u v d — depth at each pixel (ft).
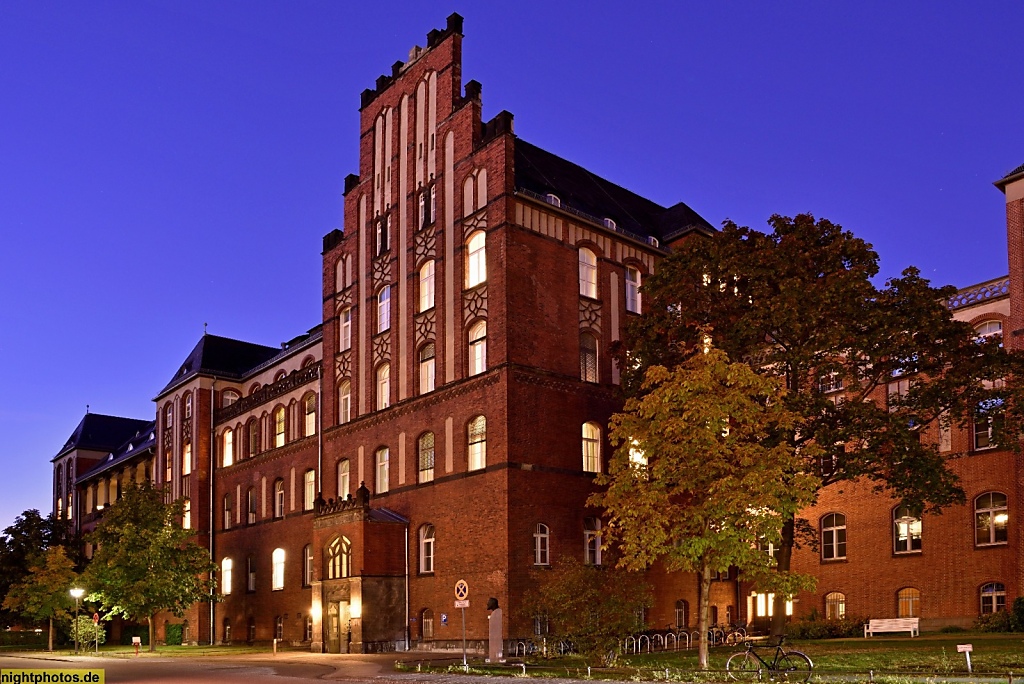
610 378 137.69
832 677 70.69
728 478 78.23
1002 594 120.47
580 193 149.59
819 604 140.05
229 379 212.43
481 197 133.28
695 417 80.59
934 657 81.25
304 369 176.96
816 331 100.22
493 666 96.27
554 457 127.65
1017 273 123.03
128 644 216.54
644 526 82.12
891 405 105.29
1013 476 121.39
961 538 125.70
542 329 130.00
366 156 159.02
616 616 100.99
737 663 86.28
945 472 99.14
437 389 135.13
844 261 104.73
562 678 81.25
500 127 131.85
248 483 191.52
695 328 108.06
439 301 137.39
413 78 150.10
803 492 79.25
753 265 104.01
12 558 237.66
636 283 146.51
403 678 87.51
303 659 122.21
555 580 108.47
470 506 126.52
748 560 77.25
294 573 170.30
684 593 140.26
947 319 100.99
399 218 149.07
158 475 220.43
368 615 130.11
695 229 152.87
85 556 257.34
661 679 75.97
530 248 130.93
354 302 156.56
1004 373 99.14
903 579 131.03
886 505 134.51
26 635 230.07
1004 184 126.21
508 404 123.75
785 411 85.61
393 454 142.31
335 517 137.80
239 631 186.29
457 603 98.32
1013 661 76.95
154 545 164.14
